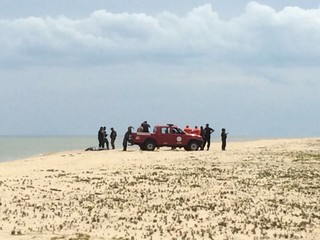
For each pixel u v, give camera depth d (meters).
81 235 19.53
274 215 24.12
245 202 27.14
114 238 19.28
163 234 20.17
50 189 30.08
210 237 19.70
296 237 20.03
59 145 132.12
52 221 22.11
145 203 26.53
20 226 21.03
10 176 35.50
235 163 43.56
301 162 44.47
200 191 30.16
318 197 28.84
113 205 25.88
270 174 37.19
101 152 54.22
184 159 46.19
